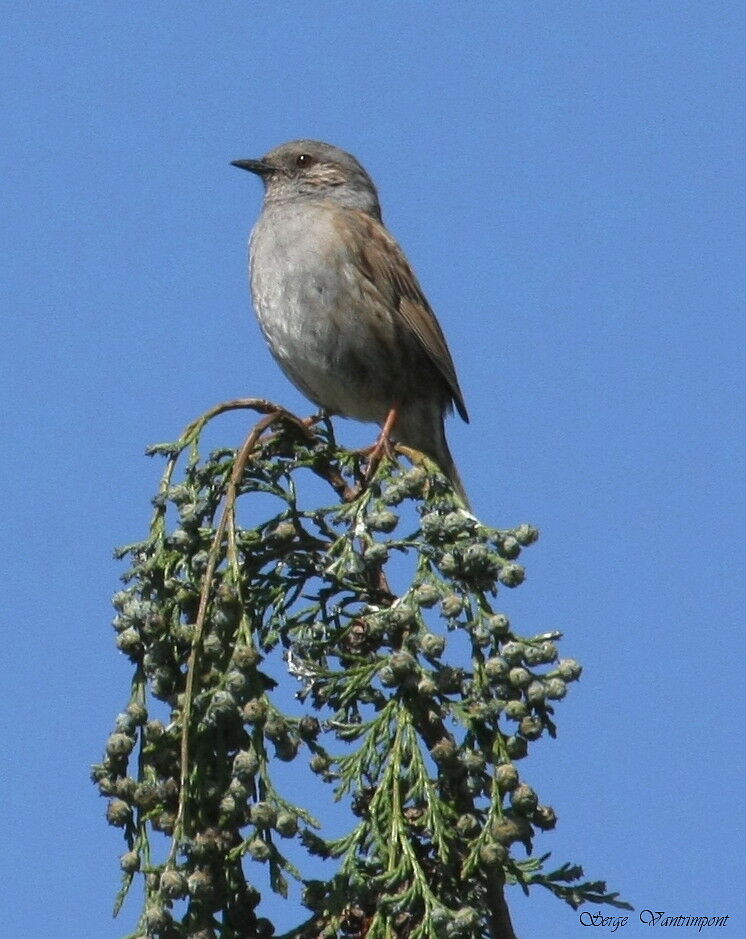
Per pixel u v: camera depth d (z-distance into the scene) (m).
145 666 7.03
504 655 6.52
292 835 6.30
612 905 7.04
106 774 6.80
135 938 6.45
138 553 7.52
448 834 6.55
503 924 6.65
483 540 6.90
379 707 7.14
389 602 7.58
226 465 7.87
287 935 6.58
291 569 7.69
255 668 6.58
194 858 6.50
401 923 6.64
